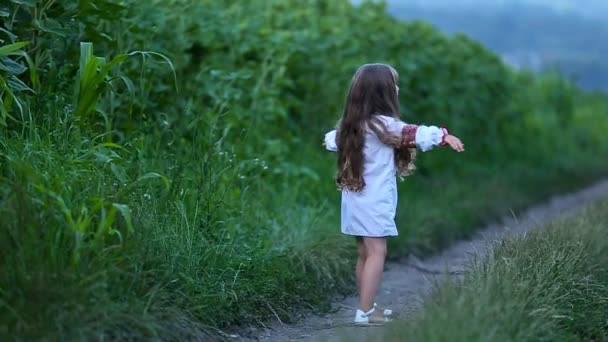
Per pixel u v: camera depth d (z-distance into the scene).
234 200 10.35
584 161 27.88
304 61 15.19
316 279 10.04
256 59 13.95
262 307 8.71
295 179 12.84
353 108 8.59
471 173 19.45
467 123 20.33
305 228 11.02
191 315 7.65
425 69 18.66
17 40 9.18
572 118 32.56
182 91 11.45
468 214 15.84
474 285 7.59
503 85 22.62
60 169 7.79
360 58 16.20
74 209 7.40
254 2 15.40
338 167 8.69
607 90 46.25
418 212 14.41
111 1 10.11
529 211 18.61
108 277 7.06
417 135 8.34
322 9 17.84
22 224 6.89
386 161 8.55
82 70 8.59
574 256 8.84
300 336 8.38
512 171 21.53
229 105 11.87
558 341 7.27
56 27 9.18
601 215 12.62
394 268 12.11
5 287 6.62
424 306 7.39
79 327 6.56
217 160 10.20
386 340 6.93
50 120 8.57
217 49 13.16
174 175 9.23
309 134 15.04
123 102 10.35
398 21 19.75
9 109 8.23
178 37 11.47
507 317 6.99
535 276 8.20
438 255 13.38
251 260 9.14
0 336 6.31
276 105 13.52
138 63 10.28
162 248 7.96
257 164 11.05
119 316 6.89
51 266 6.77
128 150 9.30
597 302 8.41
